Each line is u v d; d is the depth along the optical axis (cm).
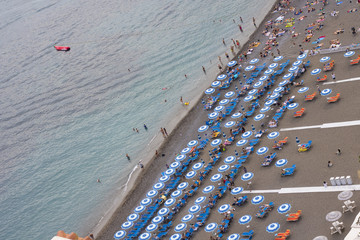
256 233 4503
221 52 9725
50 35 16388
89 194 6919
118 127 8581
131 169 7062
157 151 7106
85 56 13012
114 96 9938
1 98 12056
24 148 9131
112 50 12688
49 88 11656
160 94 9156
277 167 5356
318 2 9256
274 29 9000
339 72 6562
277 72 7288
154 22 13525
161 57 10888
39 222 6719
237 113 6625
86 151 8200
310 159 5191
